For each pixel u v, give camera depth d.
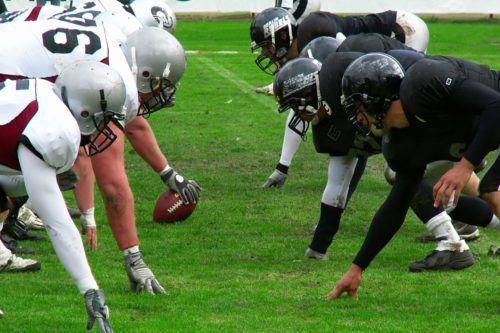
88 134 12.16
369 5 62.31
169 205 19.62
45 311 13.47
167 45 14.75
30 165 11.20
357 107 13.11
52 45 13.17
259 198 22.25
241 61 51.06
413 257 16.91
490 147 12.34
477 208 15.76
